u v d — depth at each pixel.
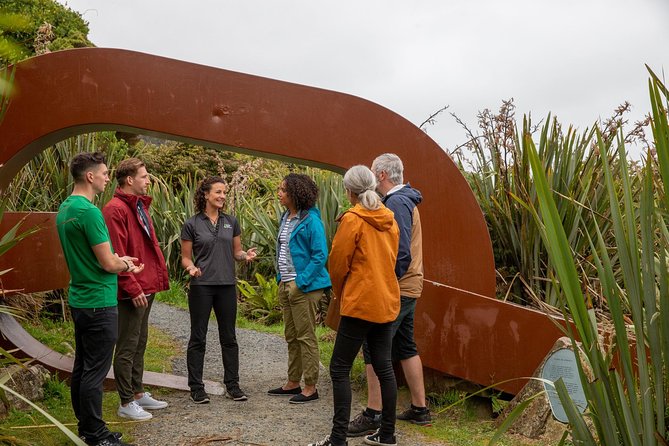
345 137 4.54
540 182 1.82
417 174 4.58
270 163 12.16
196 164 13.55
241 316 8.29
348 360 3.38
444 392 4.44
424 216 4.59
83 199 3.21
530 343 4.19
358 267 3.31
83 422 3.24
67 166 6.82
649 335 1.84
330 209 7.65
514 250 5.20
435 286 4.40
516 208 5.18
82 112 4.33
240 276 9.08
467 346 4.32
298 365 4.58
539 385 3.76
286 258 4.48
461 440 3.67
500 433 1.91
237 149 4.57
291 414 4.11
